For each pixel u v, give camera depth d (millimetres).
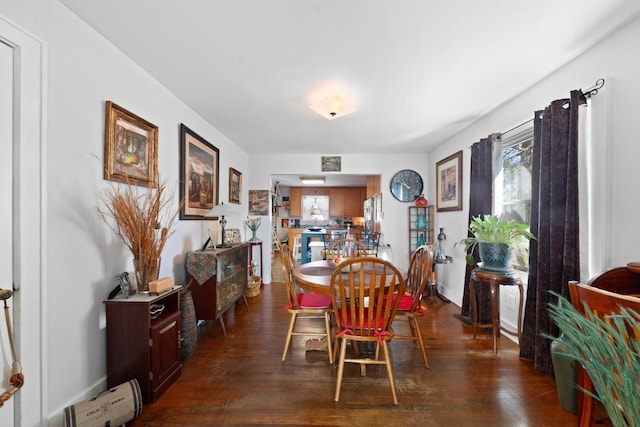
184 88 2352
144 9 1446
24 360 1254
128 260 1922
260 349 2367
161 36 1674
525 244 2252
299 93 2430
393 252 4652
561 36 1652
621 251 1595
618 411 638
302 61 1936
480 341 2516
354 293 1741
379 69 2031
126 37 1685
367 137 3762
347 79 2184
